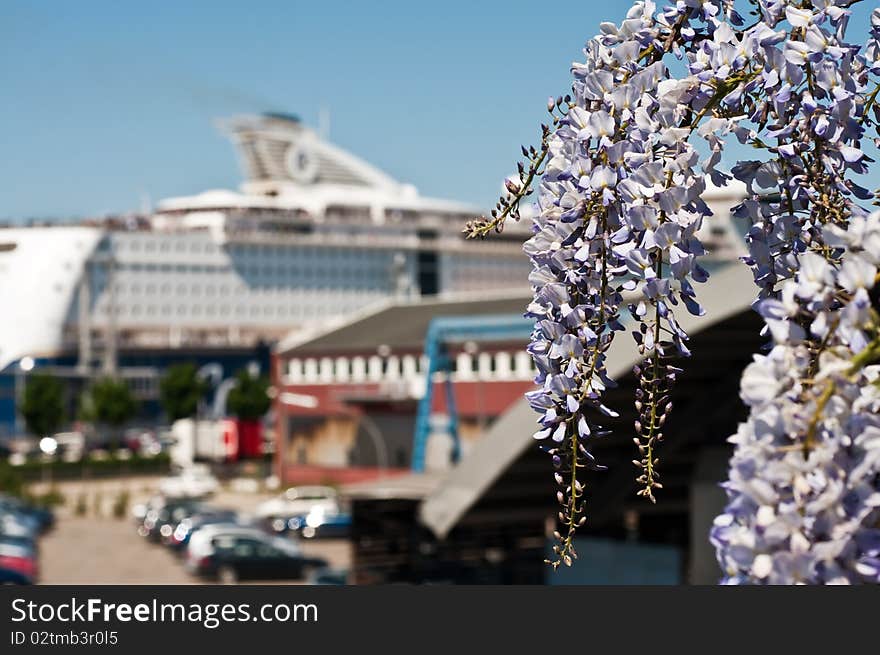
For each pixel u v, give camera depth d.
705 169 3.54
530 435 23.27
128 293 191.88
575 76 3.82
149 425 192.12
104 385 139.25
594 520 27.09
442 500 25.72
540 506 26.89
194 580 47.09
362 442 95.88
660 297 3.59
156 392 193.62
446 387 80.31
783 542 2.71
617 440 23.84
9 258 188.75
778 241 3.66
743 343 20.28
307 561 48.25
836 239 2.82
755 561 2.70
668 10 3.79
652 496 3.67
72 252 188.62
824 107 3.50
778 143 3.55
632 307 3.74
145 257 193.00
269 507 66.12
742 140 3.55
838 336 2.82
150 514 68.25
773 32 3.49
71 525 77.69
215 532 48.06
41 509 75.88
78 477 120.69
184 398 149.38
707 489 24.03
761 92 3.58
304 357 100.50
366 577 32.72
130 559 56.81
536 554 32.09
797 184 3.59
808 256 2.85
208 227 198.88
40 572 50.38
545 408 3.74
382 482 31.92
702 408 22.86
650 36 3.80
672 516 28.48
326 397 98.50
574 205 3.76
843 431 2.71
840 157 3.56
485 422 83.62
